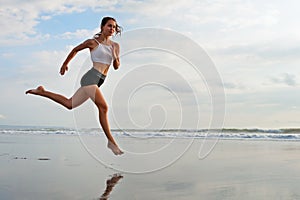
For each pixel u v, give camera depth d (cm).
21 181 433
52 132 1666
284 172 520
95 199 341
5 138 1254
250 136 1402
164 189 393
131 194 364
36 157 670
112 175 484
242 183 432
